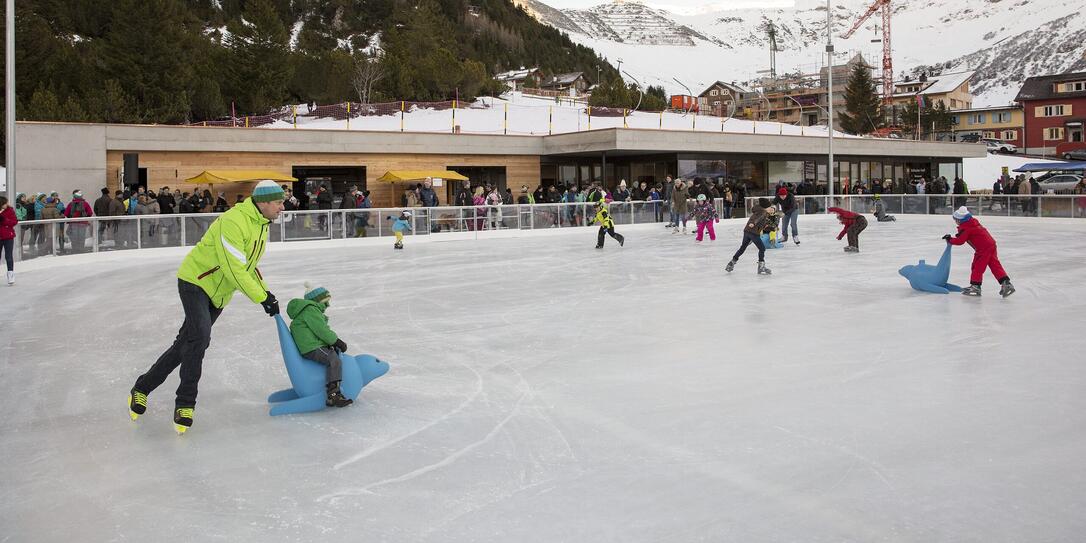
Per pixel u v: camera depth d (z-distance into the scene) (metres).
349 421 5.52
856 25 189.25
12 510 4.04
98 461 4.76
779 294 11.59
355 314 10.39
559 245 21.77
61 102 46.28
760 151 36.66
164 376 5.54
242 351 8.05
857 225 17.86
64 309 11.17
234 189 28.25
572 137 33.22
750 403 5.82
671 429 5.22
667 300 11.21
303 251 21.45
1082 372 6.65
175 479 4.45
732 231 26.61
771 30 152.38
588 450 4.83
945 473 4.35
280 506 4.04
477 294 12.20
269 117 47.06
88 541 3.67
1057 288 11.84
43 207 18.03
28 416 5.76
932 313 9.76
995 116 110.62
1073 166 45.31
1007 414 5.45
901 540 3.54
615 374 6.82
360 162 30.48
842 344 7.95
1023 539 3.54
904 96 125.75
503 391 6.30
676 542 3.55
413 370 7.09
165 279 14.91
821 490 4.13
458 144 32.19
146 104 49.53
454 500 4.08
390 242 24.02
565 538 3.61
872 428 5.17
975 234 11.04
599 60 151.50
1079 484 4.17
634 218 28.95
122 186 26.45
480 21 132.12
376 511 3.95
